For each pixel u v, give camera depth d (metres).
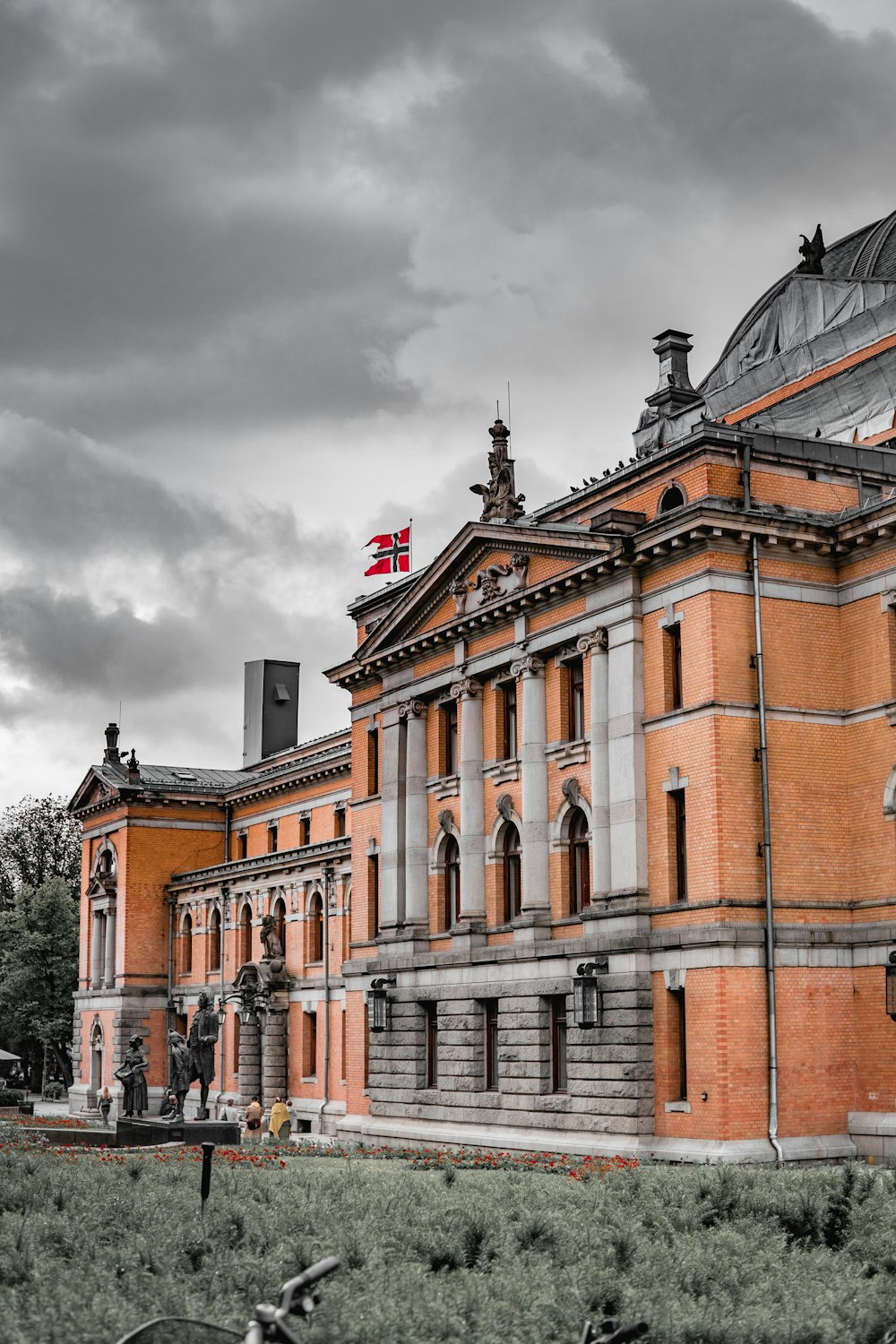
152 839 89.31
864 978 40.66
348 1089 55.62
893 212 58.56
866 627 41.88
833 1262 17.50
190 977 86.06
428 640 51.53
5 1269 15.94
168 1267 16.22
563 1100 43.78
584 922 43.69
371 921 56.09
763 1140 39.03
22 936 102.44
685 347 64.19
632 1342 10.94
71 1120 65.19
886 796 40.72
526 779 46.72
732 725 40.53
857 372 52.69
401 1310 13.47
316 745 86.62
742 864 40.06
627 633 43.16
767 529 41.38
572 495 49.00
